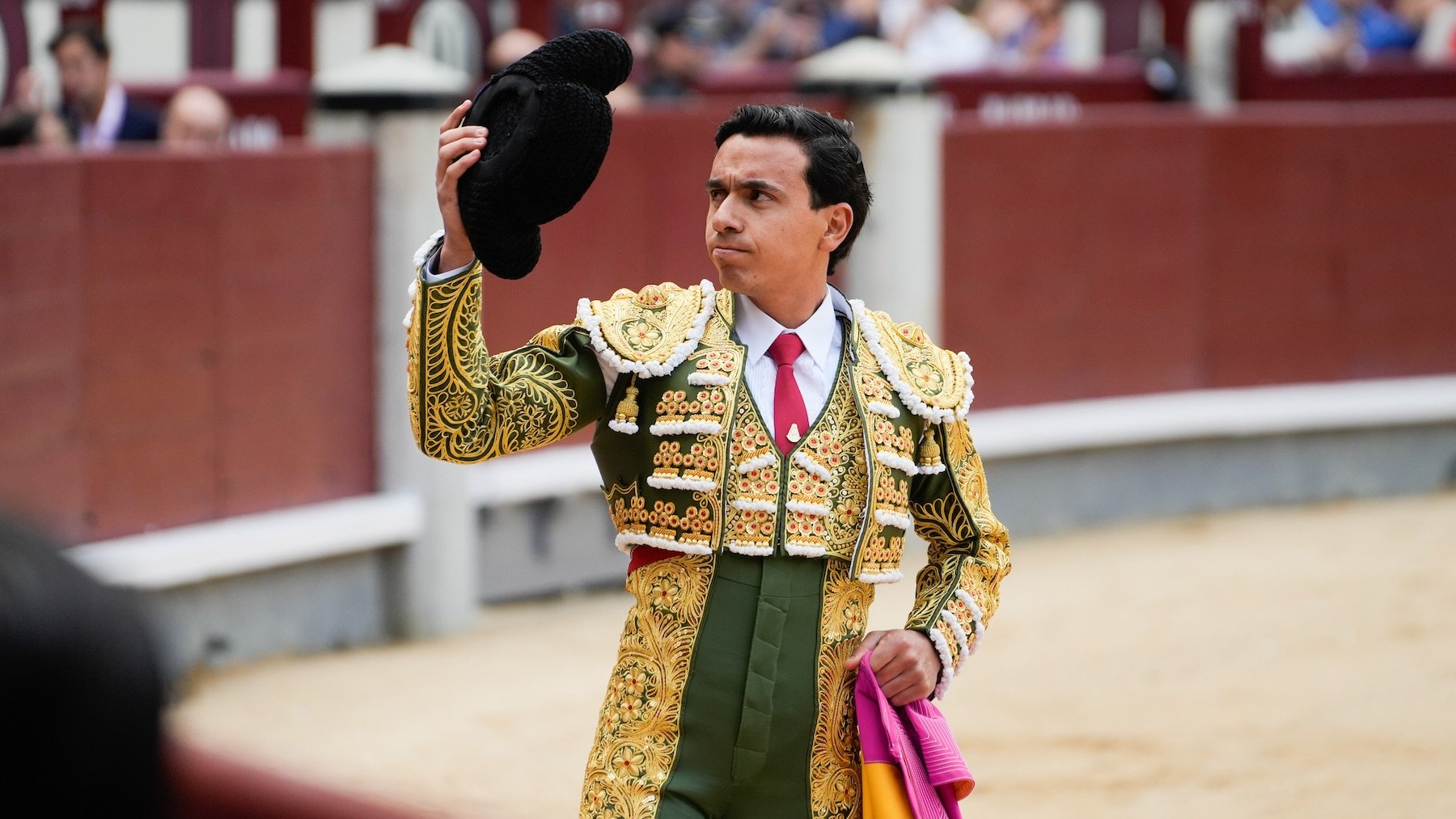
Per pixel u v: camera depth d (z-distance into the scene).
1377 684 17.05
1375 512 26.22
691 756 6.91
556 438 7.06
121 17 30.66
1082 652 18.47
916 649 7.16
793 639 6.97
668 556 7.05
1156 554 23.50
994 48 35.78
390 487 19.62
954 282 24.34
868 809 6.93
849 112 22.80
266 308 18.73
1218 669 17.73
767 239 7.01
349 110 19.55
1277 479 26.95
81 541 17.23
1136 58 34.19
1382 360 27.69
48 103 25.59
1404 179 27.64
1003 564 7.62
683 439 6.98
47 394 16.78
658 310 7.24
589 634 19.66
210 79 27.59
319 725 16.00
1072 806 13.66
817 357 7.20
